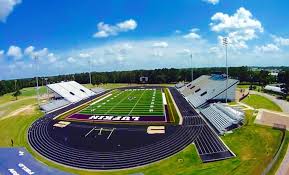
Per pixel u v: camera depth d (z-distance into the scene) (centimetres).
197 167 3544
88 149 4434
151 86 15812
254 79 14112
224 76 10162
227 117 5578
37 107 8481
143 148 4388
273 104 7306
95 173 3581
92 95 12075
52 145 4712
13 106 9144
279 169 3095
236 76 14638
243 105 7262
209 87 9356
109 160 3969
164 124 5884
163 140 4747
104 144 4644
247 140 4406
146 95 11156
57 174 3578
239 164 3459
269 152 3678
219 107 6688
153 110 7569
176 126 5681
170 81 17450
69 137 5128
